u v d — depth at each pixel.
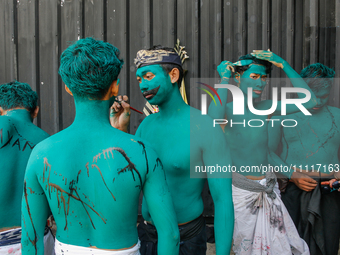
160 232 0.85
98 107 0.85
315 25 3.01
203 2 2.95
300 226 2.15
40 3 3.00
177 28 2.96
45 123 3.04
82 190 0.79
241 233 1.84
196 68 2.95
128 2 2.98
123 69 2.98
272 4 3.00
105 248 0.81
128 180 0.79
